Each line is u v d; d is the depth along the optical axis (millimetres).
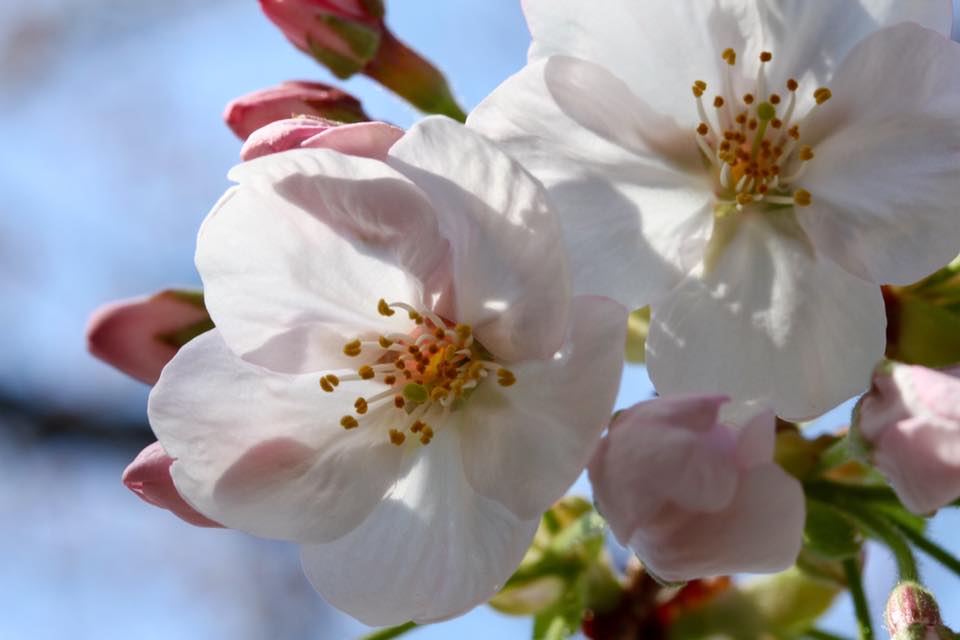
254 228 223
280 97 248
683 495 213
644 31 232
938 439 214
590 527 244
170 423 224
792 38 234
